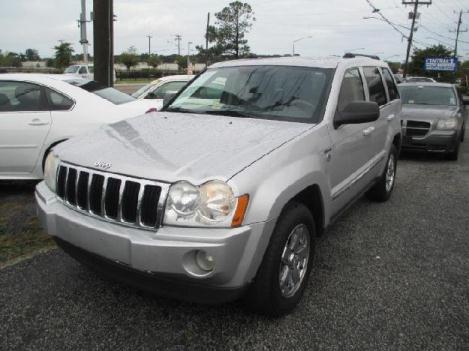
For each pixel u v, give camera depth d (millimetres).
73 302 3332
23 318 3115
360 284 3734
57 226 3131
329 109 3836
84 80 6555
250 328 3074
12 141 5695
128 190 2803
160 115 4121
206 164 2811
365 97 4820
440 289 3674
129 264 2744
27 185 6348
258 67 4426
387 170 5934
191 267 2646
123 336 2955
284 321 3166
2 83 5840
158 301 3373
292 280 3254
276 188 2869
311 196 3572
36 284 3570
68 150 3330
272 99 4004
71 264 3918
